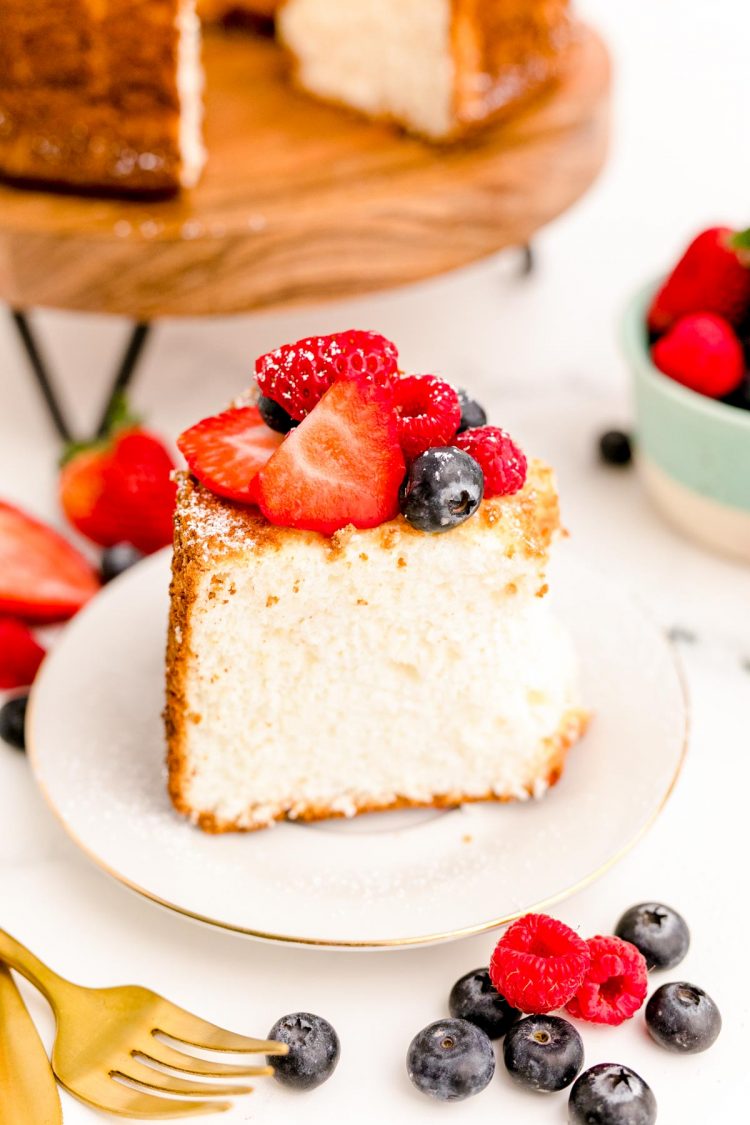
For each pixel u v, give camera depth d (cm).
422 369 79
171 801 59
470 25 73
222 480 58
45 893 59
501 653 59
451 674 59
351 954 57
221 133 76
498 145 74
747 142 101
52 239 68
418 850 58
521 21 75
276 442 59
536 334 81
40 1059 54
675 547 70
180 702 58
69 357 80
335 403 56
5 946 56
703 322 67
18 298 69
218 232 68
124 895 59
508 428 75
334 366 56
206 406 77
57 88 69
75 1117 54
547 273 86
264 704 59
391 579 57
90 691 62
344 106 78
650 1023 55
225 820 59
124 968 57
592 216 92
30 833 61
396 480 57
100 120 70
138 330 71
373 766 60
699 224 90
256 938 56
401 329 81
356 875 58
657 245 88
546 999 54
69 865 60
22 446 75
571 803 59
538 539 58
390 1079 55
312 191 71
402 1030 56
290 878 57
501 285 85
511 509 58
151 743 61
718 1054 55
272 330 82
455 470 56
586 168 75
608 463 73
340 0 76
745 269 68
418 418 57
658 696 61
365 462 56
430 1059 54
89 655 63
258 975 57
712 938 58
